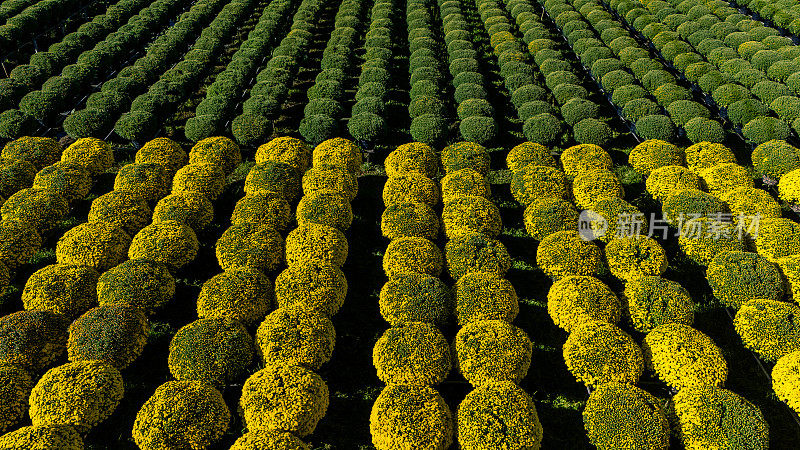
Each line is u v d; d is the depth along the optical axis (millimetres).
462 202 18656
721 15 34344
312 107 25172
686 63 28859
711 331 16016
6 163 21422
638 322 15023
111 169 23516
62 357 15133
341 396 14484
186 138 25938
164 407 12477
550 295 15805
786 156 20594
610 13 38375
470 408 12578
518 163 21484
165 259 16719
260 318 15844
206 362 13547
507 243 19312
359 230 20125
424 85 26781
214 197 20500
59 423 12508
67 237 17391
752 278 15578
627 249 16641
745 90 24953
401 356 13633
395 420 12195
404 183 19797
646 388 14203
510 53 31266
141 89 27516
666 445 12023
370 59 31172
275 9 37625
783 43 29641
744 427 12000
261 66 31578
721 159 21109
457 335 14391
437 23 38656
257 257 16797
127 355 14164
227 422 12664
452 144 24406
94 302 16000
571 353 13969
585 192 19453
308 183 20266
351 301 17250
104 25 34188
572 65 32469
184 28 34031
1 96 25516
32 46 33875
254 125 23391
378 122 23188
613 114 27188
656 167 21047
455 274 16484
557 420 13828
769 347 14234
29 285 15734
